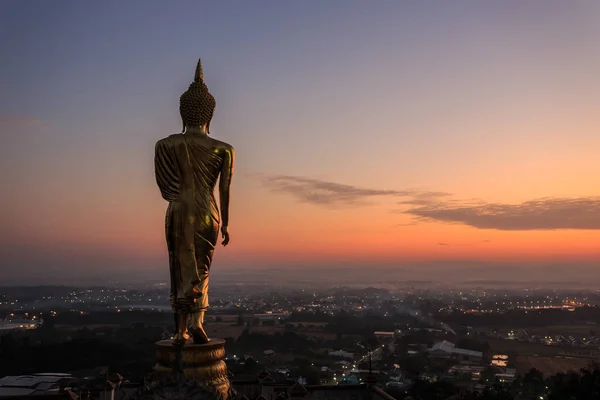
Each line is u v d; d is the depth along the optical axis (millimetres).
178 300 15367
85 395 23328
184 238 15445
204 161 15914
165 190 15938
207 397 12336
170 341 15680
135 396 12617
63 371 70125
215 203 16188
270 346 127500
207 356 14945
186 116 16281
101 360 76062
